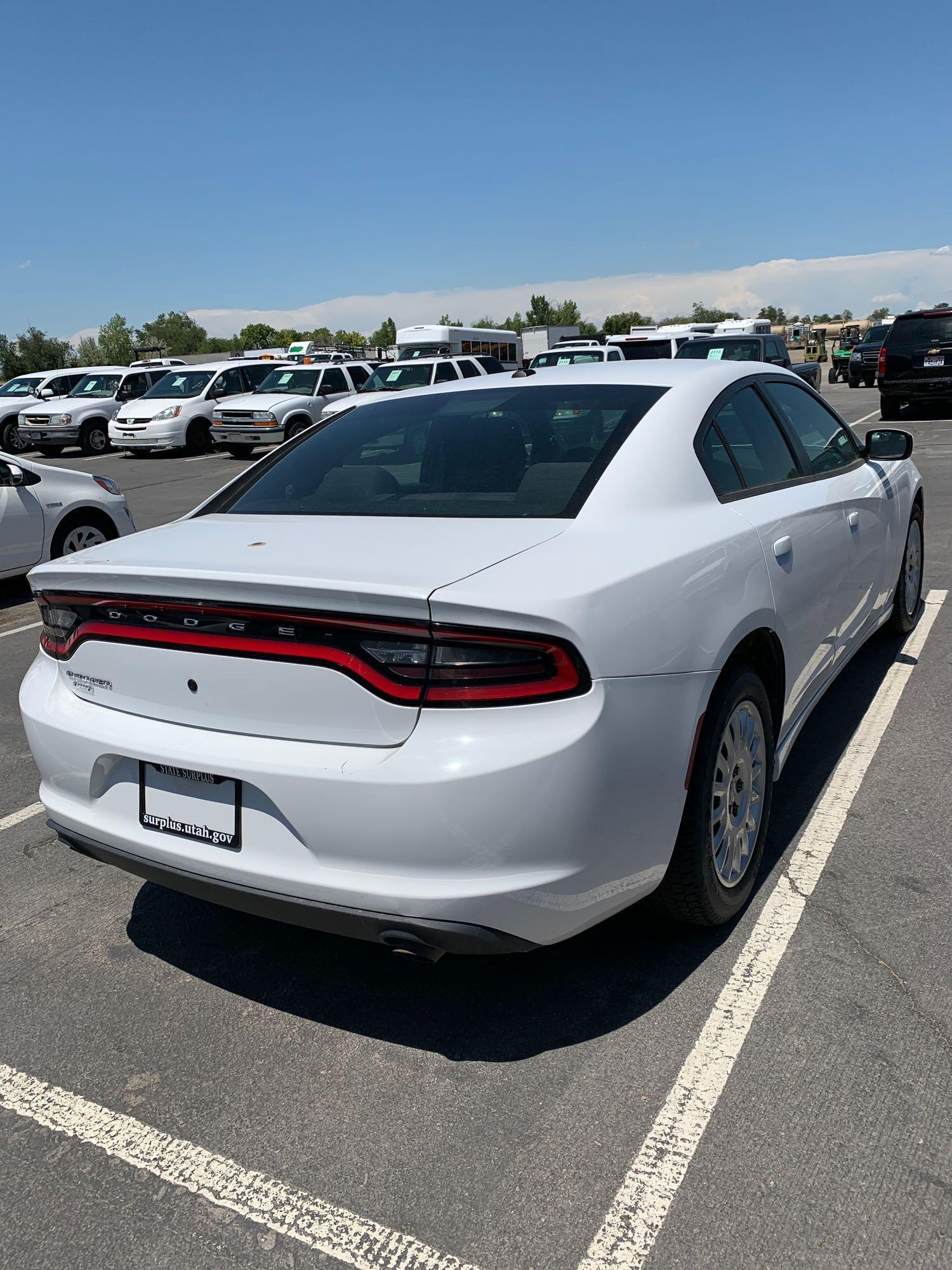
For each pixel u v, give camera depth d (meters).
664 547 2.57
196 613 2.38
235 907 2.49
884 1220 1.93
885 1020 2.50
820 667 3.71
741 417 3.42
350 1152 2.20
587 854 2.28
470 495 2.83
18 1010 2.77
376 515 2.84
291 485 3.20
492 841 2.16
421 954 2.26
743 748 2.90
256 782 2.31
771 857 3.31
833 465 4.12
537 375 3.60
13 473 8.20
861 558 4.12
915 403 17.53
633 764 2.33
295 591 2.21
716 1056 2.41
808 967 2.72
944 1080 2.29
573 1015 2.61
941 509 9.30
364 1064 2.48
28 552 8.26
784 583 3.11
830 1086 2.29
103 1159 2.23
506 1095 2.34
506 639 2.14
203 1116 2.34
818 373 21.31
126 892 3.43
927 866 3.21
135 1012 2.75
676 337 21.86
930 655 5.25
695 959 2.80
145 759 2.49
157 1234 2.03
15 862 3.68
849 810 3.61
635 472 2.78
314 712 2.27
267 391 20.66
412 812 2.15
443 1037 2.57
